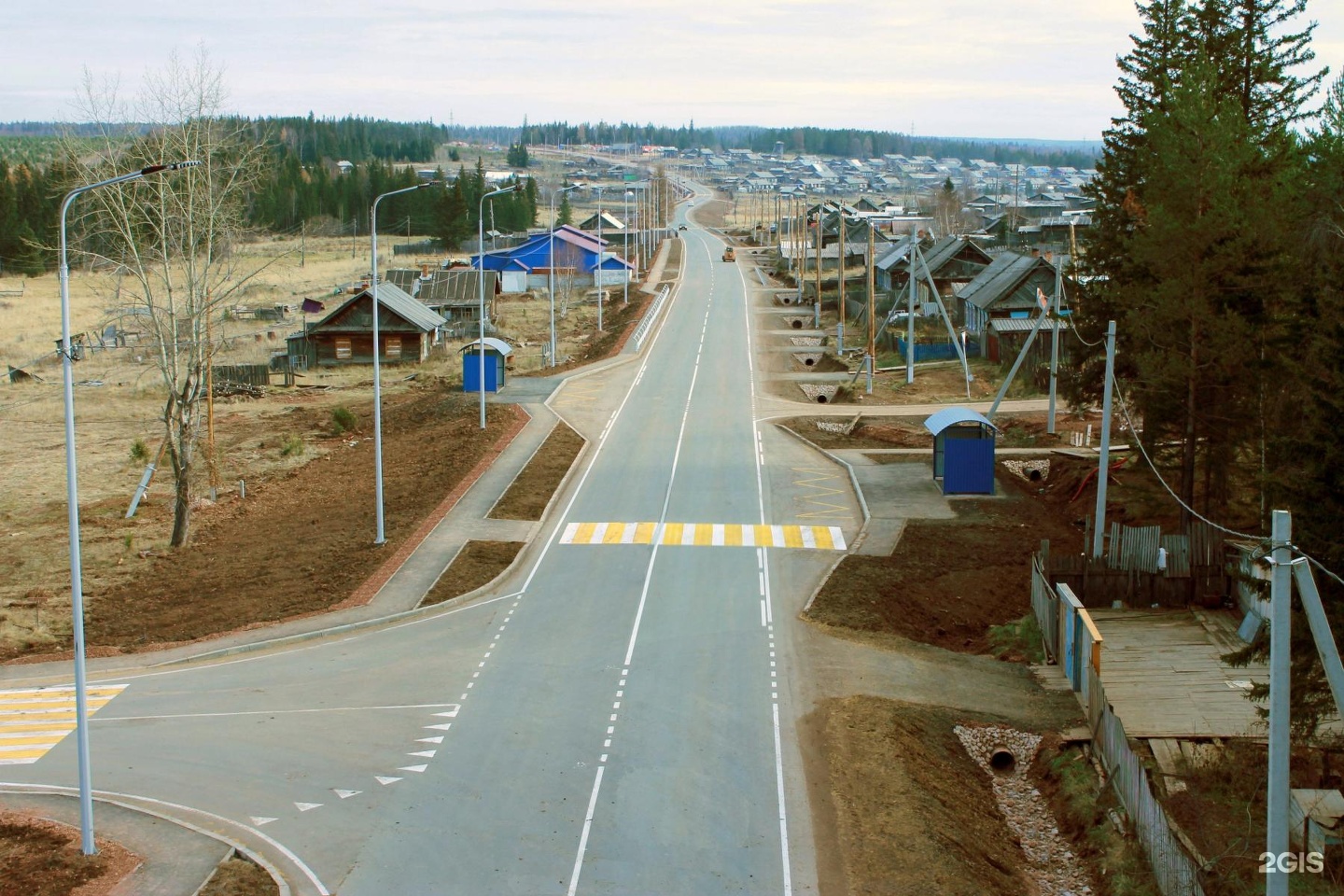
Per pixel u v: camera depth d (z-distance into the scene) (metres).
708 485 53.66
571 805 24.84
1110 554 38.84
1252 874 22.03
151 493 55.22
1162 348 43.19
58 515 51.22
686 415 68.62
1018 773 28.16
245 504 52.84
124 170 52.75
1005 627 37.56
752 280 140.62
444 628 36.16
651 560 42.97
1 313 114.50
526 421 66.12
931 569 42.25
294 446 62.09
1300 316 35.97
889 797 24.88
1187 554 38.94
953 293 103.69
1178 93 43.28
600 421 67.00
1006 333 81.69
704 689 31.33
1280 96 54.97
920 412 68.62
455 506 49.16
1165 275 42.47
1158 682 32.59
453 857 22.67
